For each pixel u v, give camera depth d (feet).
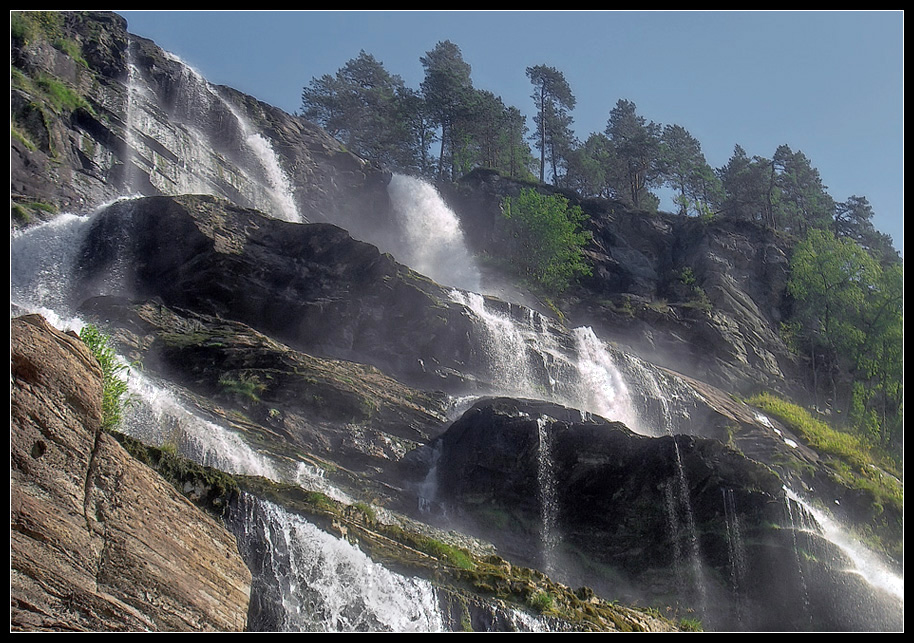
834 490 127.54
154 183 161.27
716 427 137.90
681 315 188.85
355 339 117.60
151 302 112.57
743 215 279.49
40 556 33.73
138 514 38.68
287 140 207.62
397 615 53.42
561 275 200.13
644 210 228.02
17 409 34.73
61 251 126.00
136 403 79.56
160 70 187.11
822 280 203.31
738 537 90.17
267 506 52.95
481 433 95.25
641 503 92.02
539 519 90.94
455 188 228.84
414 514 88.02
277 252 124.47
